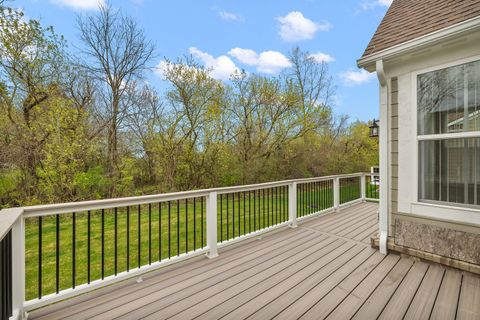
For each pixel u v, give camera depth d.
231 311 1.87
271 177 9.52
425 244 2.72
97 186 7.62
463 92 2.48
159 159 8.66
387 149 3.03
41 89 7.09
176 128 8.73
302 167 10.29
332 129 12.89
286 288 2.21
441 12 2.66
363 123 14.34
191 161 8.90
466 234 2.44
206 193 2.92
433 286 2.22
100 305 1.94
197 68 8.78
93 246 4.00
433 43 2.46
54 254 3.73
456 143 2.55
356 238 3.67
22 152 6.63
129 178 8.16
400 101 2.91
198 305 1.95
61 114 7.01
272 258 2.91
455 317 1.77
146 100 9.12
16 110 6.96
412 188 2.82
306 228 4.21
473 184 2.45
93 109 8.84
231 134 9.89
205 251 2.88
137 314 1.83
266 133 10.30
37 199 6.70
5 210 1.63
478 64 2.39
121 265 3.22
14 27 6.39
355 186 7.07
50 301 1.81
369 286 2.23
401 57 2.79
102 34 9.06
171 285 2.27
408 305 1.93
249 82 10.30
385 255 2.98
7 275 1.57
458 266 2.47
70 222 5.75
